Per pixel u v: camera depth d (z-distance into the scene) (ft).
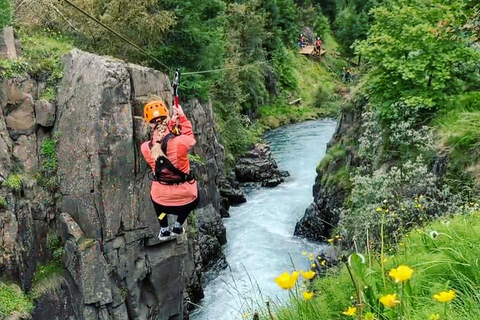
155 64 53.72
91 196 30.89
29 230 30.66
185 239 35.53
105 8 50.80
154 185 14.58
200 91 55.26
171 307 35.17
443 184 27.99
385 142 34.55
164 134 14.32
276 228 55.52
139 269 32.83
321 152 87.40
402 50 33.71
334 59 165.99
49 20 47.29
